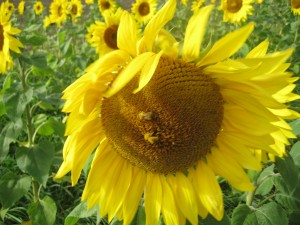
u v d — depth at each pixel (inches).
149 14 48.1
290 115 12.5
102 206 13.7
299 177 14.1
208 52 11.5
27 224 24.2
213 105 12.0
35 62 21.0
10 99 19.7
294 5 48.9
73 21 57.3
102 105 12.9
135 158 13.2
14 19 33.2
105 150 13.7
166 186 13.6
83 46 53.6
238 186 12.9
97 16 65.5
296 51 39.8
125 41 11.9
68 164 13.1
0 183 21.1
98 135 13.5
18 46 20.6
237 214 16.3
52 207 21.9
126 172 13.9
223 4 45.7
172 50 11.7
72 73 48.3
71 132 12.9
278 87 11.2
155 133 12.5
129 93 12.4
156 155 12.7
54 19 55.2
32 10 73.2
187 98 11.9
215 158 13.1
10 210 28.3
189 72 11.9
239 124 12.4
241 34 11.0
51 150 20.3
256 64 10.8
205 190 13.1
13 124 20.3
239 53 36.7
